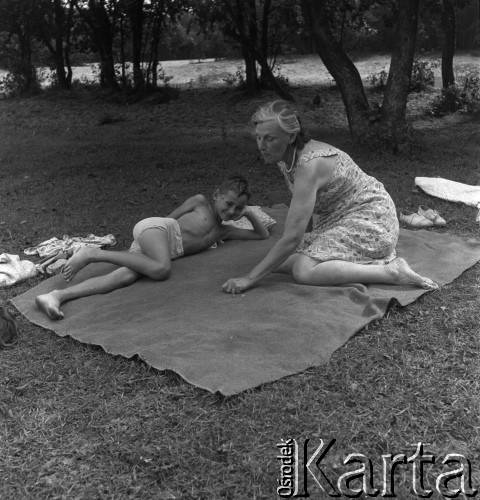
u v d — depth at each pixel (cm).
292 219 437
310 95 1838
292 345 372
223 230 559
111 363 371
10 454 298
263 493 267
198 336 385
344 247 457
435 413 313
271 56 2059
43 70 2592
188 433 306
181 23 2952
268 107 429
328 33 1091
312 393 332
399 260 451
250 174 935
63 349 396
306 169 435
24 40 2262
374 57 2373
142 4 2011
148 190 849
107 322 424
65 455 296
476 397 323
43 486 278
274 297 435
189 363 354
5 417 326
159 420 316
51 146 1355
